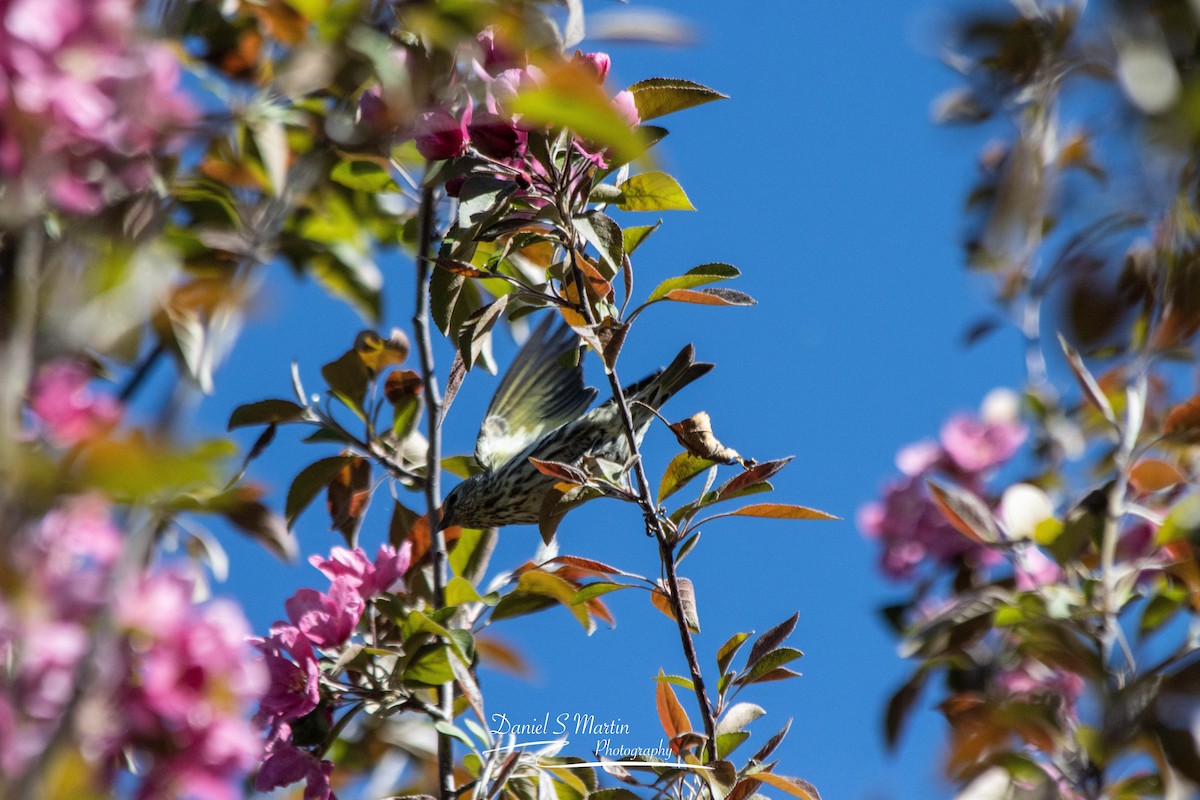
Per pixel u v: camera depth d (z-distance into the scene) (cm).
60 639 171
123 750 186
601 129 144
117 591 167
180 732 185
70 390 179
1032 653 198
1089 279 199
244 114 198
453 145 212
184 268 203
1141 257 202
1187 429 202
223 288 187
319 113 202
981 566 212
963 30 192
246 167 210
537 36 200
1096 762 194
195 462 138
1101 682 196
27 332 160
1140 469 205
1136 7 181
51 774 157
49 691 170
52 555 177
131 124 185
